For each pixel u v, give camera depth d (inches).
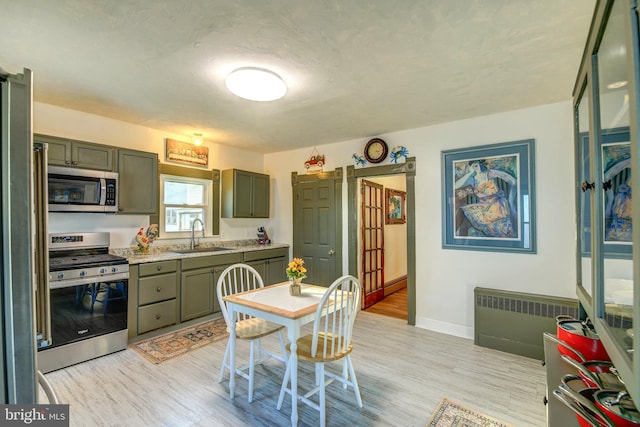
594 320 41.0
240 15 64.7
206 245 173.6
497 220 126.4
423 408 82.2
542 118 117.6
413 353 116.5
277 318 76.7
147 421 76.4
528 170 120.0
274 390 91.0
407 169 148.7
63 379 95.3
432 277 142.1
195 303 143.1
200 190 173.6
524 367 105.4
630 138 25.8
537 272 118.5
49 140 108.7
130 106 118.0
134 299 121.7
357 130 150.2
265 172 208.5
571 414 42.3
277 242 202.2
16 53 79.6
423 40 73.8
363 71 89.4
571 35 71.5
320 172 181.2
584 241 51.4
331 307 85.2
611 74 33.0
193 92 104.4
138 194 132.5
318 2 60.5
